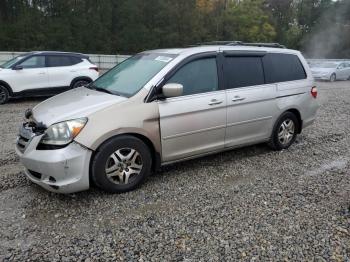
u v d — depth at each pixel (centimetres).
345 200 414
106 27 4325
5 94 1023
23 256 303
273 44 602
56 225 351
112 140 399
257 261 301
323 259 305
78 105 413
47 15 4172
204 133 475
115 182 413
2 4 4059
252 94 520
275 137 577
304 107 604
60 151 371
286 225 356
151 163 441
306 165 529
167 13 4753
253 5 5900
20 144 410
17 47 3731
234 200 408
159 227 349
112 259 301
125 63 531
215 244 323
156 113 424
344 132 737
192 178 470
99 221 359
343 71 2161
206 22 5531
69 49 3884
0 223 352
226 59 504
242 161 539
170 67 446
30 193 417
